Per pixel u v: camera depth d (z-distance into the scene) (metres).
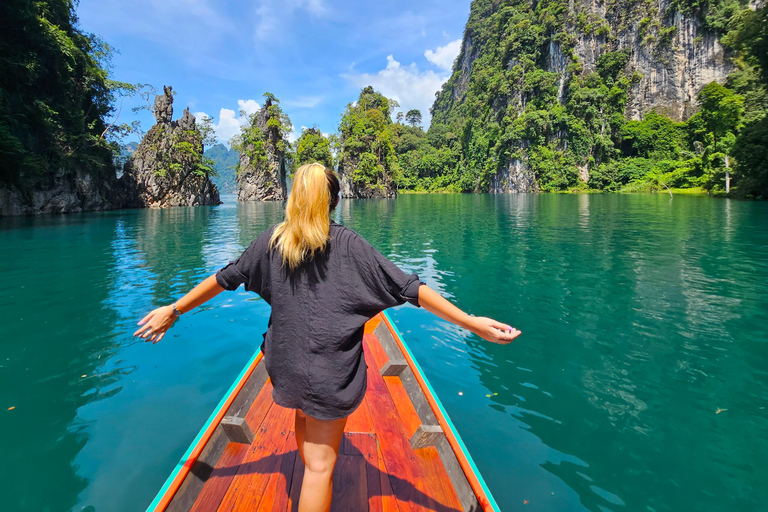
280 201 59.22
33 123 26.27
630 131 71.75
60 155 28.39
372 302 1.37
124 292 7.25
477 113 90.94
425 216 23.38
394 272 1.34
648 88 74.50
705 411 3.46
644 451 2.95
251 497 1.83
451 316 1.29
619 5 77.19
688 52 71.31
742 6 64.38
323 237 1.32
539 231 15.15
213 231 17.50
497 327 1.24
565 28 76.12
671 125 70.19
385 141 66.75
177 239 14.71
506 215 22.67
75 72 30.36
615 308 6.17
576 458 2.86
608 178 66.56
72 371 4.19
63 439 3.06
